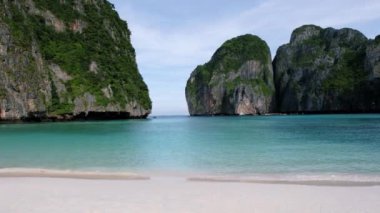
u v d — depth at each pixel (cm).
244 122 7512
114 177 1517
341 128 4634
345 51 15988
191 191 1215
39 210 955
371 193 1169
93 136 3528
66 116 6725
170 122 7862
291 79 16688
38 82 6381
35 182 1400
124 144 2808
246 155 2172
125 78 8656
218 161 1952
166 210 959
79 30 8388
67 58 7381
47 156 2169
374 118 8200
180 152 2333
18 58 6069
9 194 1163
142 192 1199
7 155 2206
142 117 9275
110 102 7400
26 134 3709
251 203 1038
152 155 2198
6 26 6053
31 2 7544
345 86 14412
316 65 16100
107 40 8969
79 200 1076
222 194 1163
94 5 9419
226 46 18900
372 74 13925
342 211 942
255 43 18650
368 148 2447
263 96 16950
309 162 1897
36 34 7194
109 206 1000
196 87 18700
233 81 17575
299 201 1059
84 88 7100
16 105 5753
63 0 8425
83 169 1744
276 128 4934
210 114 17638
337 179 1438
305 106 15500
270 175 1556
